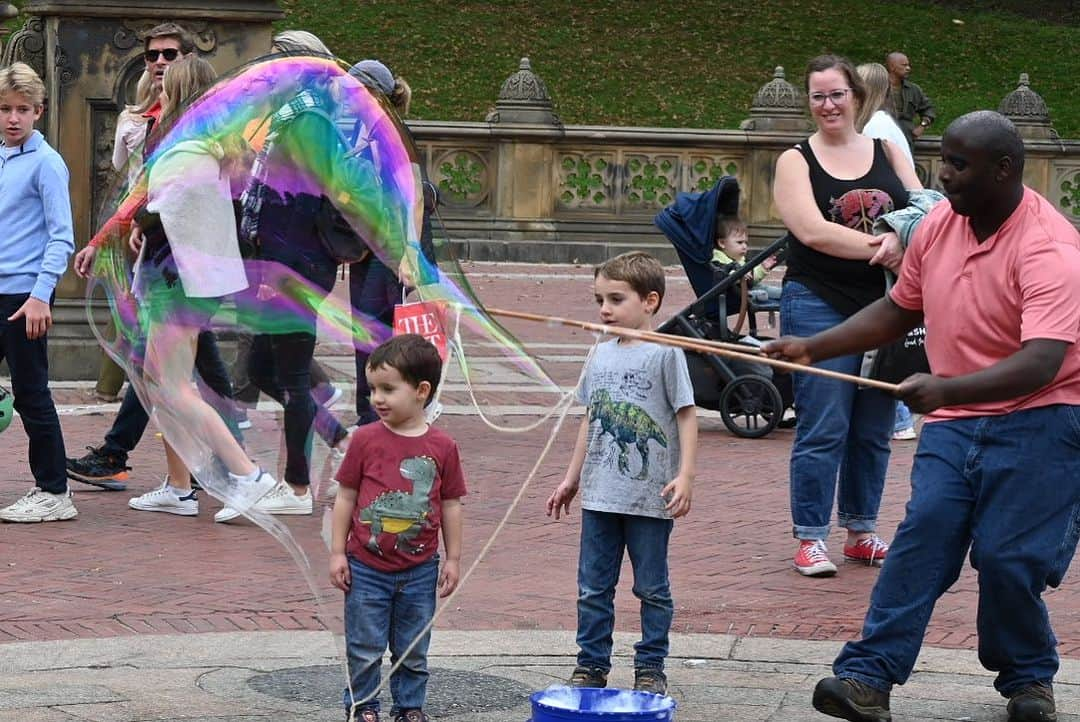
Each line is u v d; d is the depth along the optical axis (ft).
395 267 24.66
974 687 24.27
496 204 106.32
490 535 34.60
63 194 34.42
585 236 107.34
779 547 34.60
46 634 26.53
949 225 22.13
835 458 31.83
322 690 23.31
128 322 23.98
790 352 23.13
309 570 22.44
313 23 174.50
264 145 24.00
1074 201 109.70
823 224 30.96
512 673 24.59
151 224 23.71
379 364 20.88
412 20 177.58
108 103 55.52
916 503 21.98
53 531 34.24
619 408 23.39
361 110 24.53
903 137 37.96
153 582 30.09
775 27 184.34
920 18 189.37
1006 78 175.63
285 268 23.63
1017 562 21.45
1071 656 26.43
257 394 23.36
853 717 21.72
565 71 170.30
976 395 20.58
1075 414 21.35
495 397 50.01
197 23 55.01
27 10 56.03
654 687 23.34
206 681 23.71
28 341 34.58
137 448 43.88
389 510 20.84
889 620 21.86
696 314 49.24
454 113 159.43
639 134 106.83
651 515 23.27
